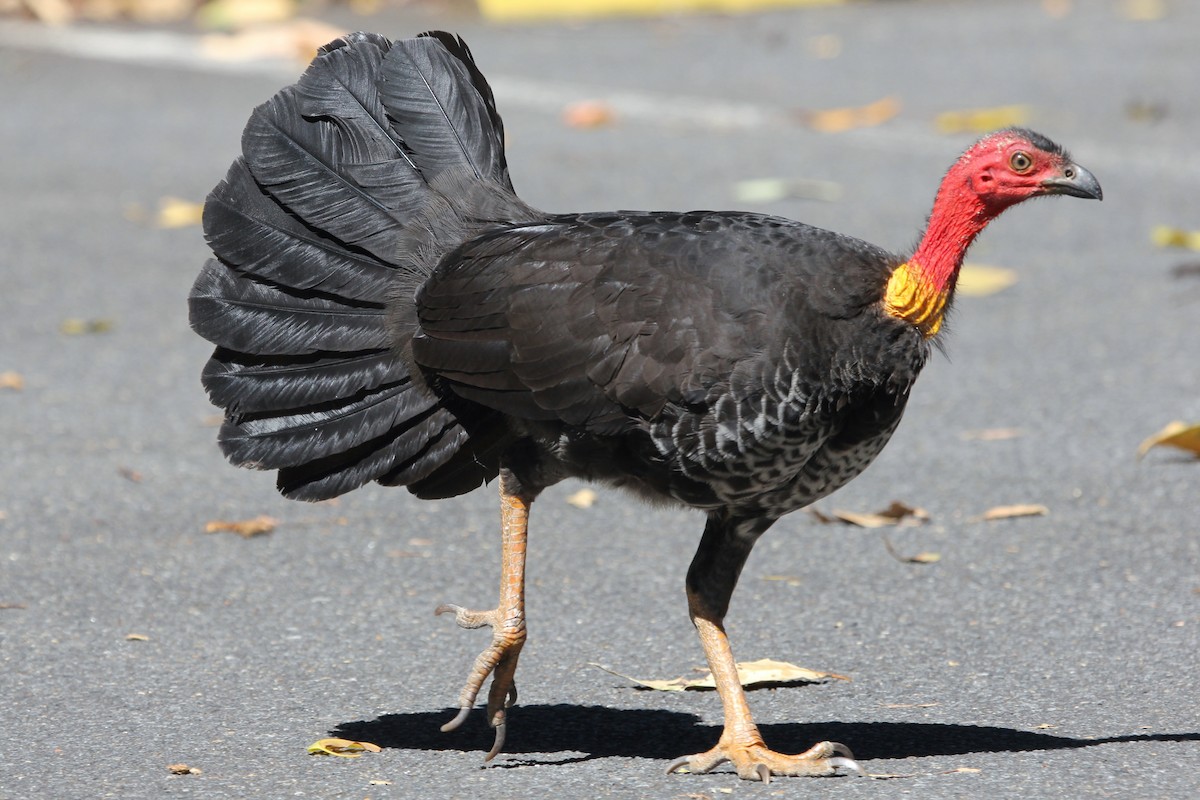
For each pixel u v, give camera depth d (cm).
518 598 1214
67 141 3344
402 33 4338
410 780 1155
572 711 1295
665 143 3288
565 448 1205
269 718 1263
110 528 1681
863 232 2664
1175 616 1455
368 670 1362
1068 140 3278
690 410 1146
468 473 1299
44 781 1142
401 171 1332
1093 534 1662
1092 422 1994
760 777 1149
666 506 1234
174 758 1185
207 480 1833
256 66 4025
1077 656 1377
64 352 2253
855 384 1149
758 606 1509
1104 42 4241
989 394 2105
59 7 4622
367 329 1279
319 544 1655
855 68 3991
